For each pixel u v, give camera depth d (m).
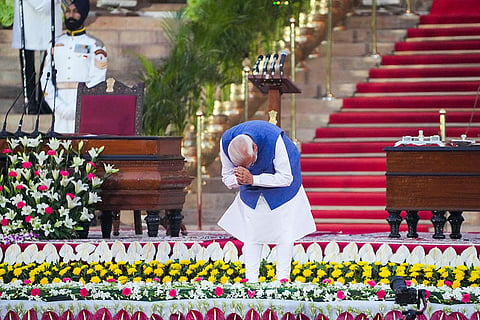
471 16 43.03
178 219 26.39
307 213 19.91
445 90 38.75
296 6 39.84
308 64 40.53
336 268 21.83
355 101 38.31
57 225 24.34
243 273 22.02
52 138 25.27
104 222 26.08
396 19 43.34
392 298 17.61
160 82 36.53
